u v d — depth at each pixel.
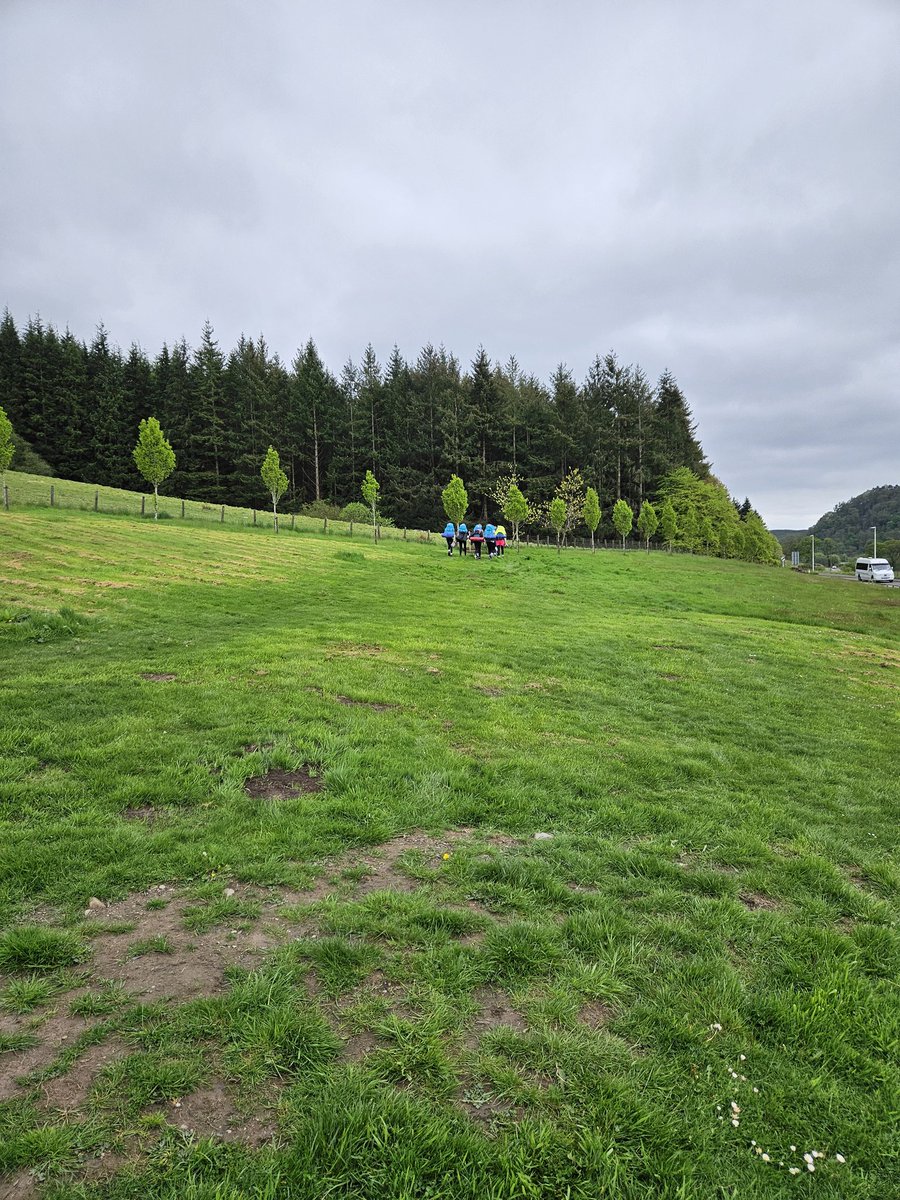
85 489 48.16
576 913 3.90
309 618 14.11
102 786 5.17
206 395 68.50
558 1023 2.95
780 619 21.33
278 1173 2.13
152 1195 2.04
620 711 9.01
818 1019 3.07
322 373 76.50
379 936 3.55
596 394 77.31
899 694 11.59
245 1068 2.58
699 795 6.11
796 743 8.16
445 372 82.50
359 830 4.82
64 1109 2.35
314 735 6.61
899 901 4.39
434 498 69.62
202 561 21.55
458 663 10.82
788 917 4.04
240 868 4.17
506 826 5.15
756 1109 2.54
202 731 6.51
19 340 74.44
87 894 3.78
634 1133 2.40
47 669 8.52
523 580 25.52
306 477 75.06
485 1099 2.52
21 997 2.93
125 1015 2.84
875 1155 2.38
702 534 68.50
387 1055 2.70
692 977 3.36
